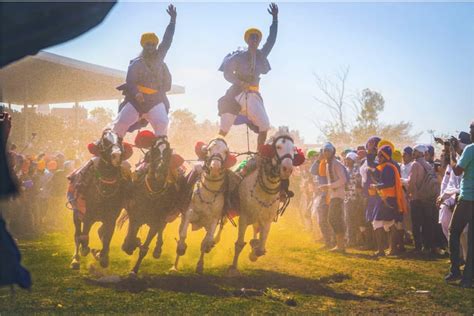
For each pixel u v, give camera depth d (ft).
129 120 29.30
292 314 22.24
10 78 74.69
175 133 84.79
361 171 40.70
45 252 37.60
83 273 29.86
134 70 28.84
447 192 32.35
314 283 28.94
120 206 28.89
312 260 36.19
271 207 30.30
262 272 31.89
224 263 34.50
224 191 29.86
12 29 6.16
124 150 29.07
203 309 23.00
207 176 29.17
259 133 32.17
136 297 24.81
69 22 6.41
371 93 145.59
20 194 7.57
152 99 29.17
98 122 92.38
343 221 39.88
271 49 32.42
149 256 36.17
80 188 28.81
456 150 32.27
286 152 28.99
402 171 43.70
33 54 6.73
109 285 27.20
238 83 31.63
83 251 29.66
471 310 23.49
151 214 28.73
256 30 31.53
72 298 24.25
